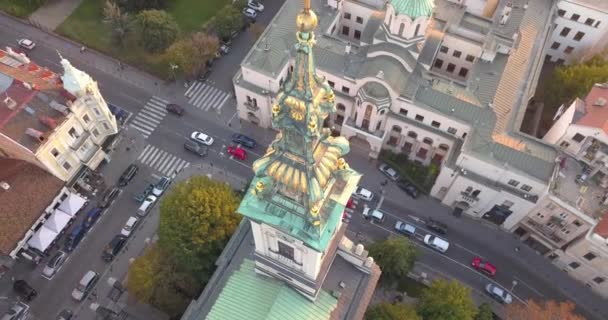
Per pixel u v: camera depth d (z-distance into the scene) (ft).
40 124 303.48
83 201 327.88
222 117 379.14
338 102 343.46
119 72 399.85
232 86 394.73
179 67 383.86
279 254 193.16
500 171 295.48
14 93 307.99
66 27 420.77
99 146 340.39
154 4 420.77
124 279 313.73
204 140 362.74
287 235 172.04
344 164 160.56
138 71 401.08
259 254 200.95
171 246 273.95
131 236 328.29
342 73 325.21
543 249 324.39
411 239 331.16
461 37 349.41
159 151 362.33
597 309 309.83
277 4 431.84
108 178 350.02
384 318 261.44
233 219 280.51
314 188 151.84
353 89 328.90
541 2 370.12
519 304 308.60
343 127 346.74
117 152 360.69
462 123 310.86
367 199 342.64
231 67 403.34
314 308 212.64
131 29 397.60
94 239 327.88
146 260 279.69
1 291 308.81
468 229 335.67
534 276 319.88
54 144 305.53
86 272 316.19
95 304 305.12
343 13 381.81
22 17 424.87
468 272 320.29
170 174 352.69
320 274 197.47
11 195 310.04
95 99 313.32
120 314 300.20
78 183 339.16
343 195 167.43
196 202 273.54
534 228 315.17
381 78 310.04
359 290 226.58
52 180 317.01
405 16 303.27
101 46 410.52
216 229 274.36
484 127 306.96
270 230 175.94
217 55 400.88
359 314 222.89
